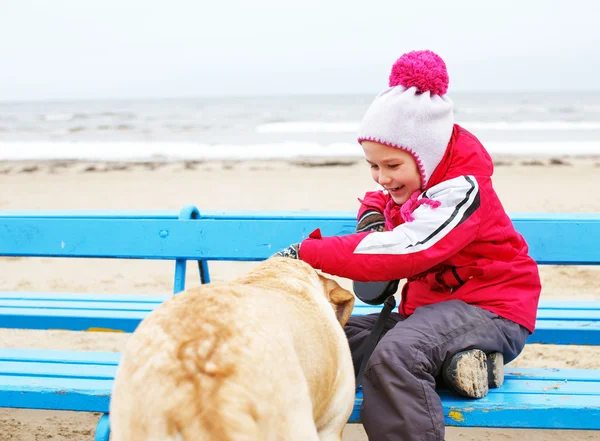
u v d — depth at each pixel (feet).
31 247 12.49
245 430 5.54
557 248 11.38
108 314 13.33
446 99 9.55
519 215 11.85
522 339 9.32
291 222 11.93
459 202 8.97
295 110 164.45
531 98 259.60
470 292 9.39
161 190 40.22
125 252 12.26
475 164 9.40
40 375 10.00
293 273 8.36
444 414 8.70
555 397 8.96
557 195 36.29
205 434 5.48
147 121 118.11
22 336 18.51
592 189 37.93
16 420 14.01
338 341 7.88
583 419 8.70
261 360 5.94
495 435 13.33
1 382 9.71
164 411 5.59
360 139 9.51
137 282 22.97
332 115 134.21
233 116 135.33
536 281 9.60
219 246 12.06
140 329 6.29
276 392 5.91
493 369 9.15
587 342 11.86
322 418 7.67
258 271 8.39
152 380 5.77
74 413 14.42
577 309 13.01
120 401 5.92
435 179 9.50
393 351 8.47
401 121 9.07
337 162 52.26
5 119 139.85
